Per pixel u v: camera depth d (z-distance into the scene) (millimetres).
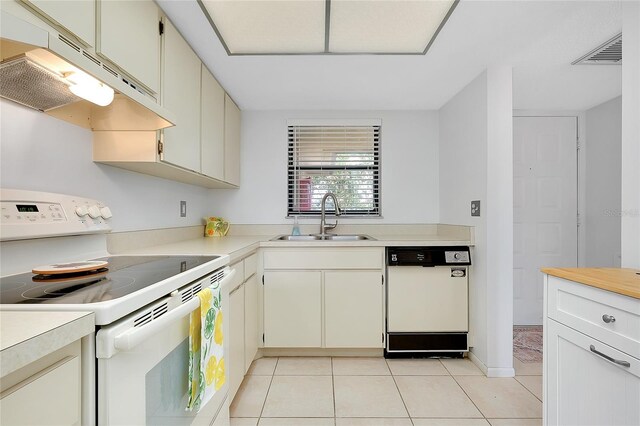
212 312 1118
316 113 2889
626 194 1373
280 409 1681
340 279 2281
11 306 654
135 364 742
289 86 2340
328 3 1422
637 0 1337
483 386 1924
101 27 1044
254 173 2885
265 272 2270
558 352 1230
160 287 859
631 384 948
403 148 2900
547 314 1290
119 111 1350
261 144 2887
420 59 1949
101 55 1046
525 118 2963
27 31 650
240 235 2836
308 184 2924
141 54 1265
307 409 1681
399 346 2275
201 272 1139
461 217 2430
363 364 2211
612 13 1513
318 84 2309
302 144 2910
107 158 1397
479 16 1535
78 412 618
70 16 923
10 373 479
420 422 1579
